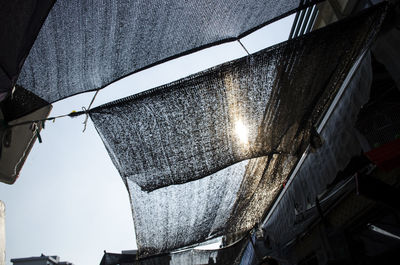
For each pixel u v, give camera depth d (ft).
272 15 7.79
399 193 5.84
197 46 7.93
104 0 6.33
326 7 16.55
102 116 8.01
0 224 9.84
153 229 11.51
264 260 7.11
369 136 9.51
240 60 7.43
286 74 7.95
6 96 6.43
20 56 5.86
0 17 4.99
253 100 8.33
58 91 7.99
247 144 9.39
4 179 8.72
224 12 7.23
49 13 6.21
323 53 7.72
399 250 10.55
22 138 9.04
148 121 8.27
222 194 11.98
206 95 8.03
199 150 9.05
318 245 14.29
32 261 58.54
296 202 14.39
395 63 7.95
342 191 11.16
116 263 17.80
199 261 17.95
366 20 7.33
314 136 11.21
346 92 10.20
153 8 6.72
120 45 7.24
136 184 10.13
